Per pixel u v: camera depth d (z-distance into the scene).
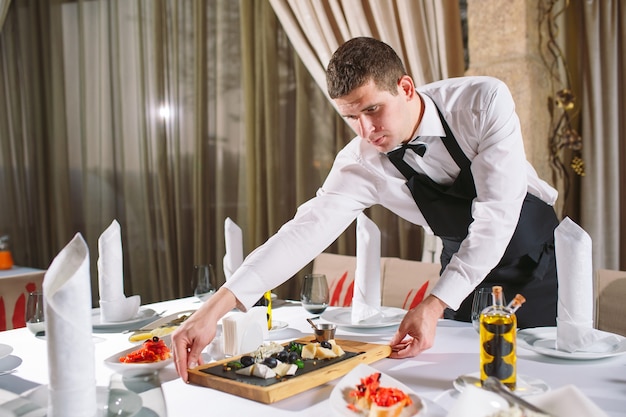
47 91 4.14
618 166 2.77
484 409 0.86
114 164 4.02
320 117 3.39
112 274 1.69
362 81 1.33
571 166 2.84
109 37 3.96
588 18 2.78
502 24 2.64
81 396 0.99
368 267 1.67
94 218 4.05
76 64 4.10
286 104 3.51
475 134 1.52
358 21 2.99
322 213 1.62
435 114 1.54
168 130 3.83
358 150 1.68
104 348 1.47
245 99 3.54
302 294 1.71
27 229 4.27
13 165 4.27
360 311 1.66
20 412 1.02
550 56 2.83
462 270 1.38
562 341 1.31
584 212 2.81
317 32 3.14
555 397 0.90
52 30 4.07
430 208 1.68
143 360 1.28
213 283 1.92
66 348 0.98
